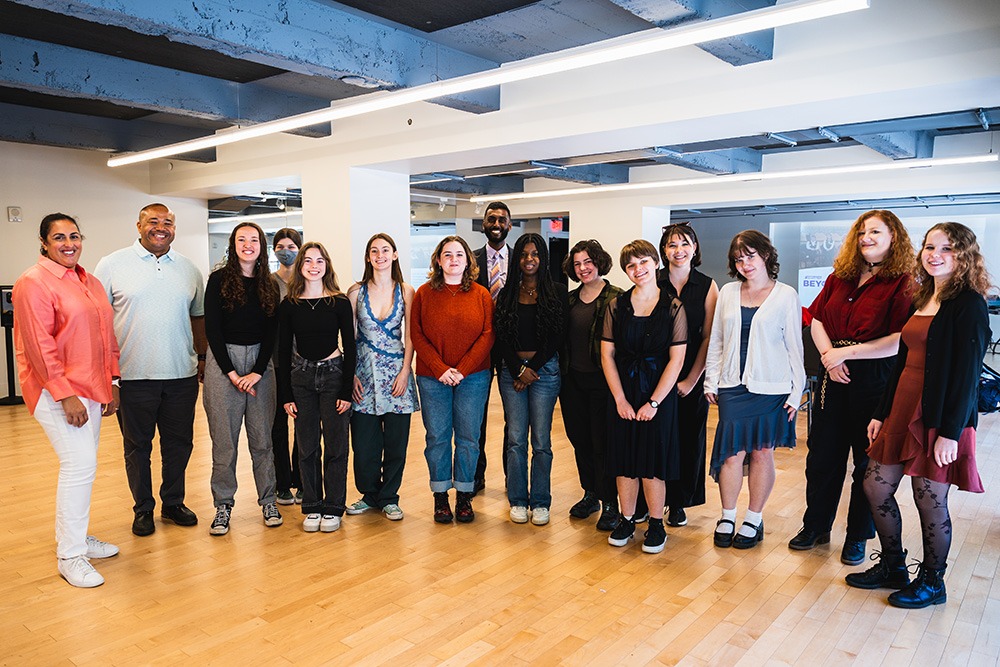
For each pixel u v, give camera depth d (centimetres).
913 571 319
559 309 359
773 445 334
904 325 282
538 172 847
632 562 330
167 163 885
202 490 441
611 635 264
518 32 475
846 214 1309
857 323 309
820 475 335
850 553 326
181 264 367
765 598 292
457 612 282
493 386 875
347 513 396
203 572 320
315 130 666
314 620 276
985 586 302
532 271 358
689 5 355
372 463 392
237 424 371
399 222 716
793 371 329
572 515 391
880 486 291
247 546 350
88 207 861
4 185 790
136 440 358
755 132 520
